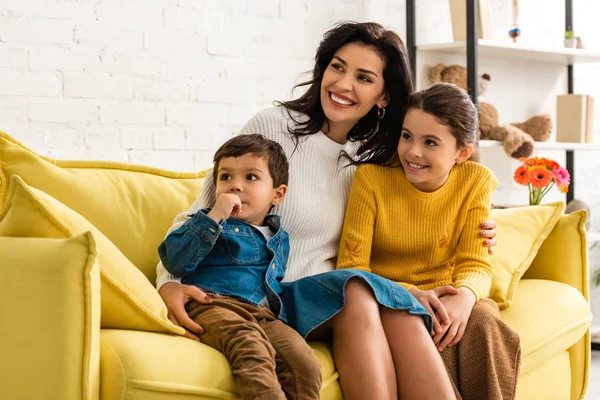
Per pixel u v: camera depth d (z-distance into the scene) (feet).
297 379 5.39
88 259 4.81
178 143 9.98
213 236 5.77
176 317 5.66
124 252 6.90
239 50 10.43
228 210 5.89
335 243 7.07
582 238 8.15
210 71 10.20
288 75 10.88
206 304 5.73
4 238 5.16
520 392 6.99
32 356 4.78
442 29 12.44
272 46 10.72
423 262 7.02
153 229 7.11
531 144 11.82
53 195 6.74
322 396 5.62
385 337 5.84
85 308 4.78
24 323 4.80
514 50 11.86
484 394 6.24
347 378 5.73
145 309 5.38
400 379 5.87
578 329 7.64
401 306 5.98
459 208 7.00
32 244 4.97
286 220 6.73
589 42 14.06
